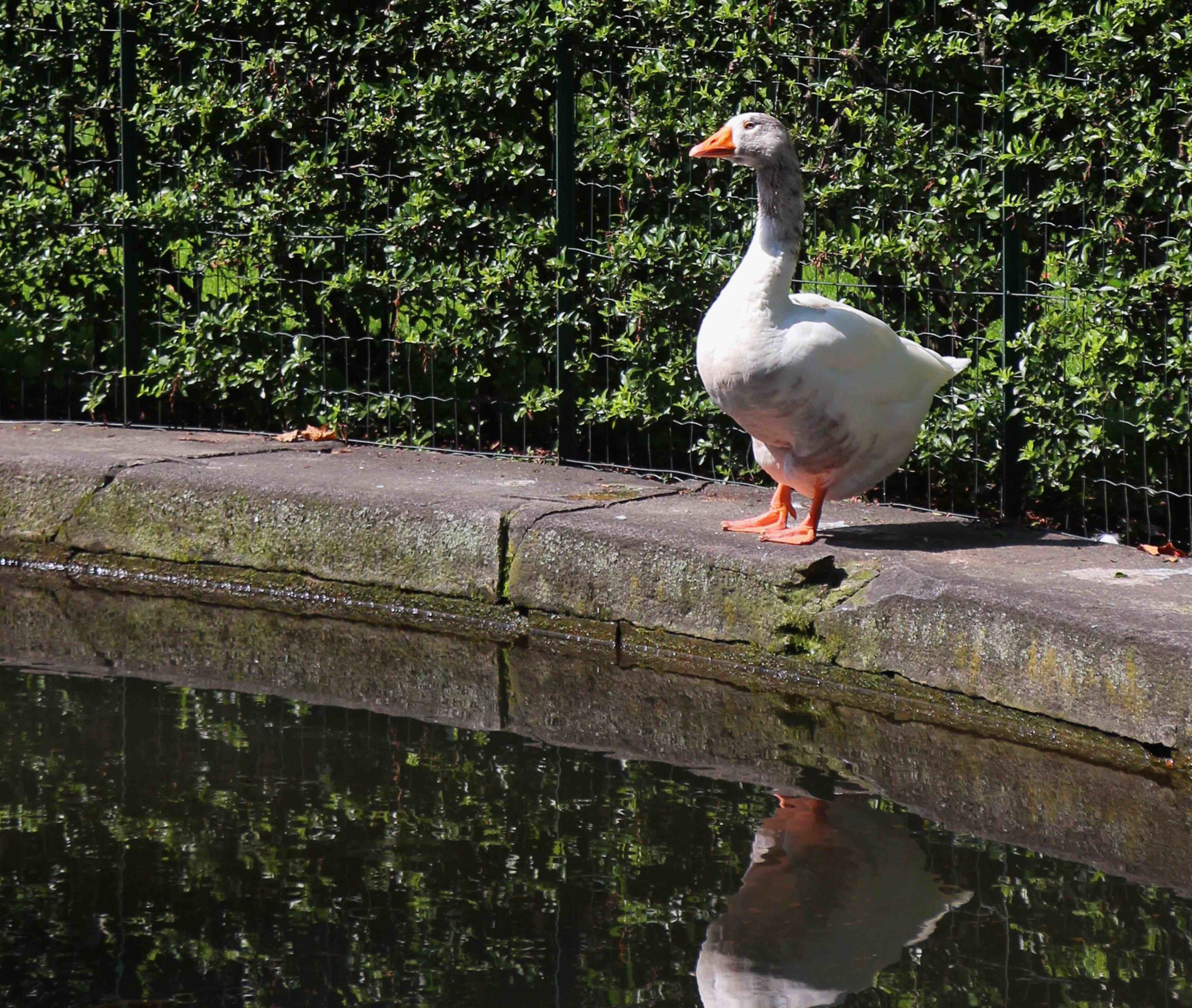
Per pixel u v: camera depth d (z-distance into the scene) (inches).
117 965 186.4
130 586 361.1
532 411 396.2
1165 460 339.3
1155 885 211.0
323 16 409.4
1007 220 340.2
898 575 288.5
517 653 316.2
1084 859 219.8
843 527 326.0
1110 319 329.4
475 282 400.8
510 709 282.2
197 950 189.9
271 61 417.7
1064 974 185.9
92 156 450.9
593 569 320.5
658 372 382.3
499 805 235.9
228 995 179.5
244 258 430.6
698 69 373.1
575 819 231.1
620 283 386.6
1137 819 234.4
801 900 205.5
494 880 209.9
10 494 378.0
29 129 446.3
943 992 181.6
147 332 450.9
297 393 429.4
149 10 428.1
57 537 374.0
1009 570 291.0
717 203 375.2
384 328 422.0
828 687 293.4
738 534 315.9
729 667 304.3
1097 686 257.9
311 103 418.0
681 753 261.0
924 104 359.3
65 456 381.1
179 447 400.5
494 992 180.7
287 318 430.0
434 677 300.4
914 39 349.7
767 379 290.5
